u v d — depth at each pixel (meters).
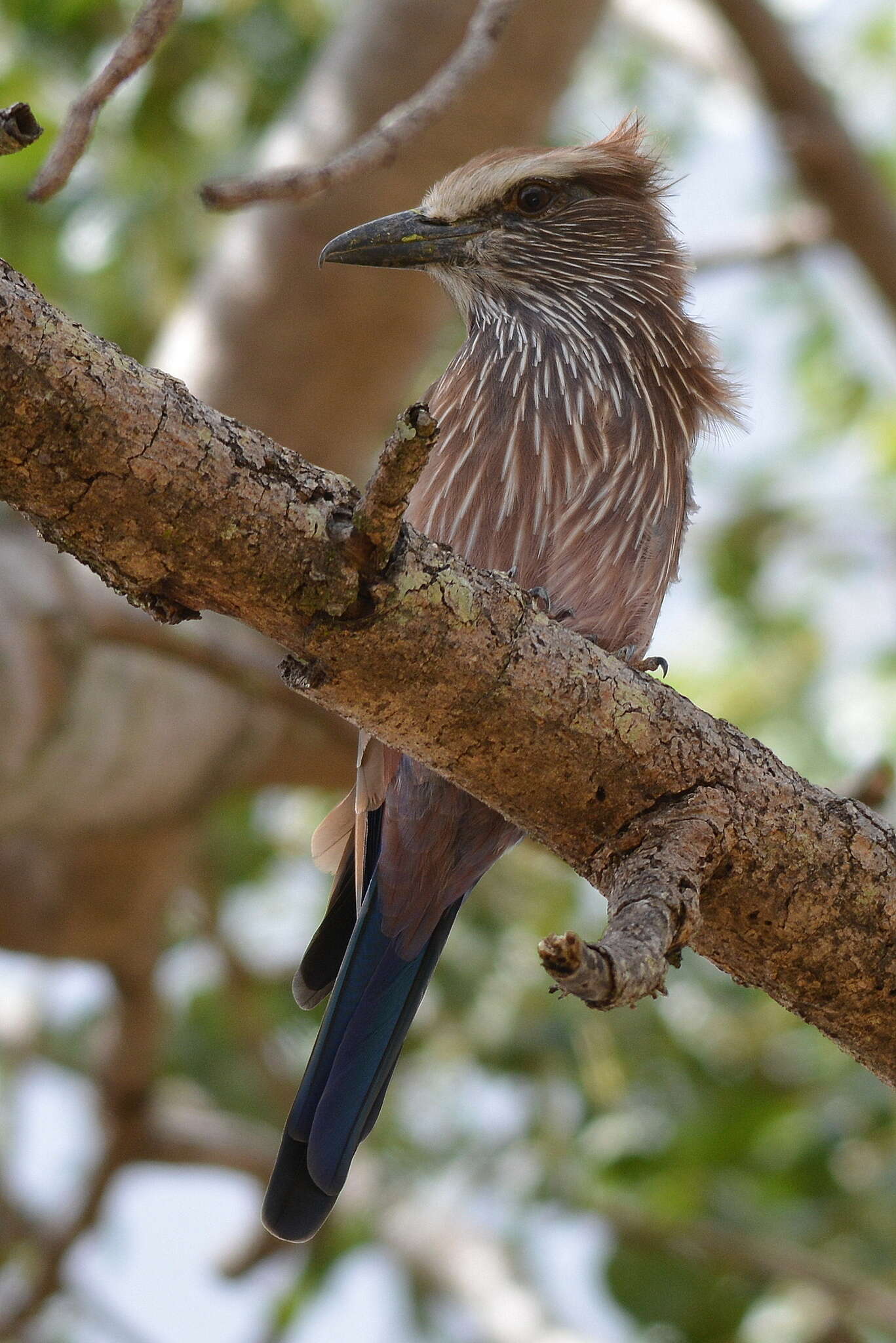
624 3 13.91
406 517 7.93
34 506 4.49
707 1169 11.72
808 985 5.59
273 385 11.06
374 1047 7.35
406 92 10.76
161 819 10.27
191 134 12.25
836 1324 11.41
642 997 4.23
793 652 14.66
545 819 5.42
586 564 7.57
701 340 8.62
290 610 4.73
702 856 5.17
